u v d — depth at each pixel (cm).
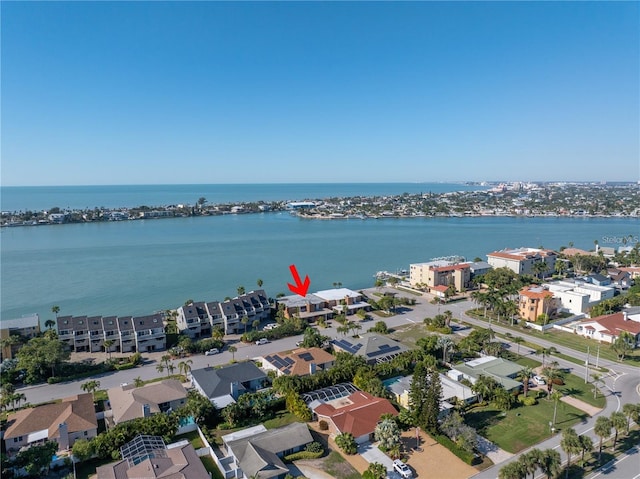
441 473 5159
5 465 4897
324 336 9725
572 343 9744
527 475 5053
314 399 6862
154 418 5903
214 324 10700
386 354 8562
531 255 16862
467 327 10981
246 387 7544
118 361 8825
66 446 5684
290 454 5525
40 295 14462
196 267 19162
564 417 6475
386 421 5722
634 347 9488
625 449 5634
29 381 7800
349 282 16862
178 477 4712
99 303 13638
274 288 15775
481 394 6912
